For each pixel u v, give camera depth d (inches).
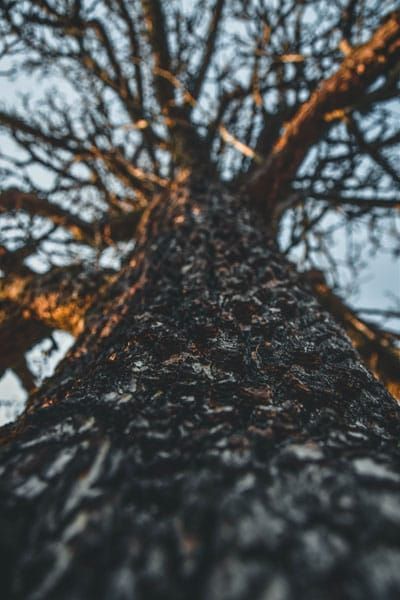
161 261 37.1
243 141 85.8
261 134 78.4
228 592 9.1
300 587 9.1
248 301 29.3
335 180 73.4
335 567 9.5
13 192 65.5
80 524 11.5
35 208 65.2
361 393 22.4
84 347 30.8
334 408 20.3
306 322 28.4
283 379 21.9
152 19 73.2
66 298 47.3
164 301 29.5
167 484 13.3
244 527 10.9
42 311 49.2
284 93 80.6
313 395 20.8
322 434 17.2
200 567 9.8
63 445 15.7
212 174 60.4
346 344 27.3
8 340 52.0
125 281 40.3
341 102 50.0
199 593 9.2
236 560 9.9
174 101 75.5
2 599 9.6
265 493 12.3
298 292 32.7
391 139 71.2
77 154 78.2
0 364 53.7
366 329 62.3
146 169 97.4
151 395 19.5
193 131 71.4
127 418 17.3
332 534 10.5
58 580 9.9
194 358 22.9
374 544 10.1
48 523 11.7
